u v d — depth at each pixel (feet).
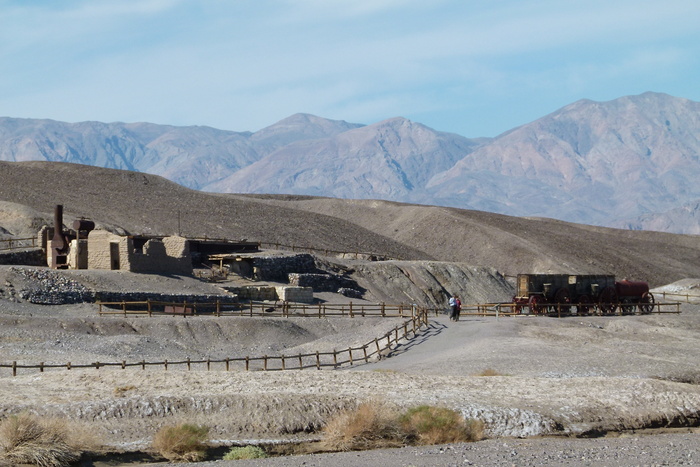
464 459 73.82
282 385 99.25
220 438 80.43
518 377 114.93
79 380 99.30
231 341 179.83
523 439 85.92
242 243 323.98
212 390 94.27
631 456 75.97
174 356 155.94
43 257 254.88
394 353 165.58
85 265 237.45
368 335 185.06
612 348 164.14
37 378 100.48
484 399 96.99
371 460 73.61
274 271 295.28
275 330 189.47
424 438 83.46
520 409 92.12
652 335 188.14
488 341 166.71
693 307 318.86
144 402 84.64
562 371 132.98
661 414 96.02
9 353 139.03
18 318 165.58
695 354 163.02
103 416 82.02
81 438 73.77
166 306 205.26
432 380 108.58
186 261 255.09
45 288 198.39
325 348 174.09
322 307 235.81
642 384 107.34
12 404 82.33
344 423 82.28
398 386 102.78
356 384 102.42
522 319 208.85
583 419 92.53
